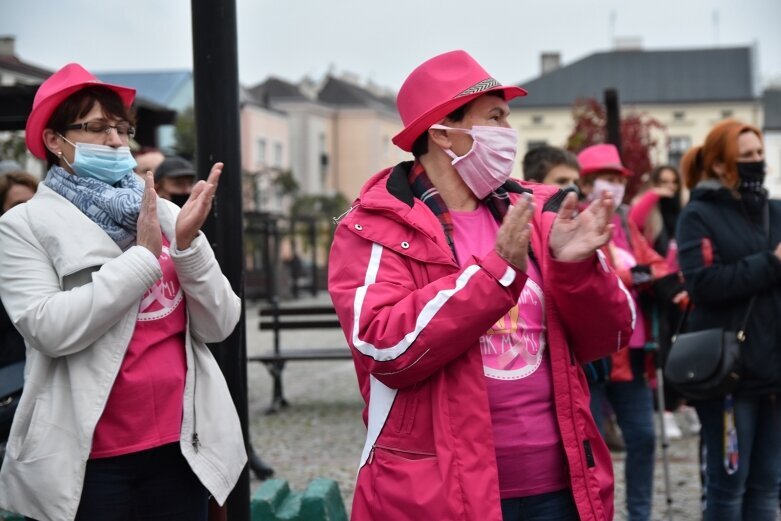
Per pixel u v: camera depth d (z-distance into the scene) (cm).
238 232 362
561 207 273
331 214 5072
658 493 625
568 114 5291
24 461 288
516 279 255
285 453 794
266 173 4675
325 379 1278
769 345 418
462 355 264
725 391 415
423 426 266
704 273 423
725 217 430
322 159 6147
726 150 431
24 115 892
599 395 481
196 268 297
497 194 292
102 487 289
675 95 5341
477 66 286
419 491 260
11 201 491
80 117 303
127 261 282
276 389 1014
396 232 272
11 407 400
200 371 306
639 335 515
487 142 279
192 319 305
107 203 297
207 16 357
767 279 412
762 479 429
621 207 606
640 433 510
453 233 283
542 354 279
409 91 288
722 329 423
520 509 274
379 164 6425
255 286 3056
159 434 293
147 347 294
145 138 1050
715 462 430
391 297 264
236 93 362
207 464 299
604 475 281
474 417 261
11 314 288
